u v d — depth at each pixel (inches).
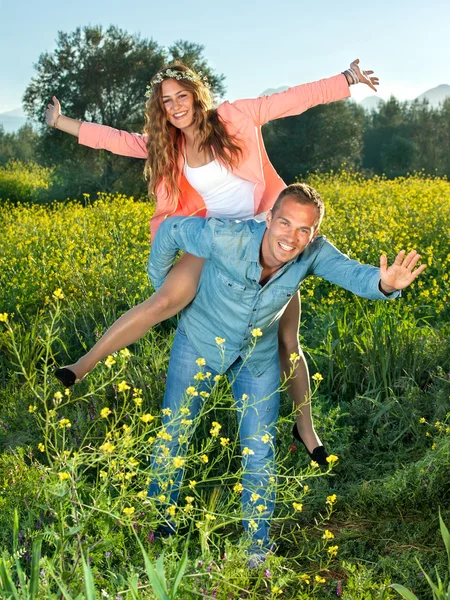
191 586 108.3
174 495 136.9
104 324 244.4
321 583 125.3
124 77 1195.3
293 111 152.0
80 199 1133.7
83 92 1193.4
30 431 169.8
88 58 1188.5
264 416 134.8
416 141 2449.6
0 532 121.4
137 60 1203.2
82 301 261.4
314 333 228.7
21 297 283.6
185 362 137.3
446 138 2493.8
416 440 174.6
